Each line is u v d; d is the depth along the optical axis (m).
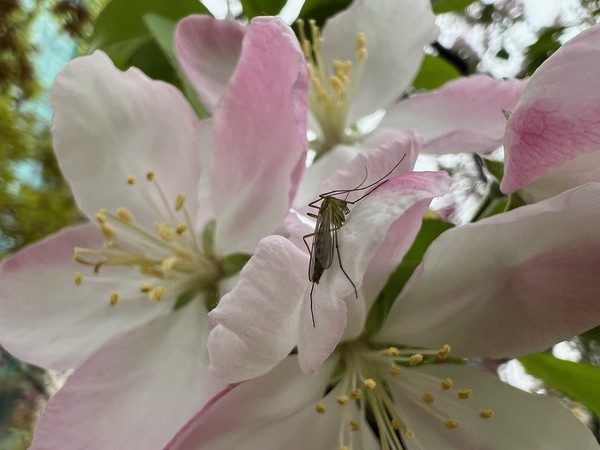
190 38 0.05
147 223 0.05
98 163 0.05
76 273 0.05
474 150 0.05
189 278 0.05
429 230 0.05
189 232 0.05
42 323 0.05
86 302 0.05
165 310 0.05
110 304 0.05
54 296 0.05
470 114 0.05
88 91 0.05
